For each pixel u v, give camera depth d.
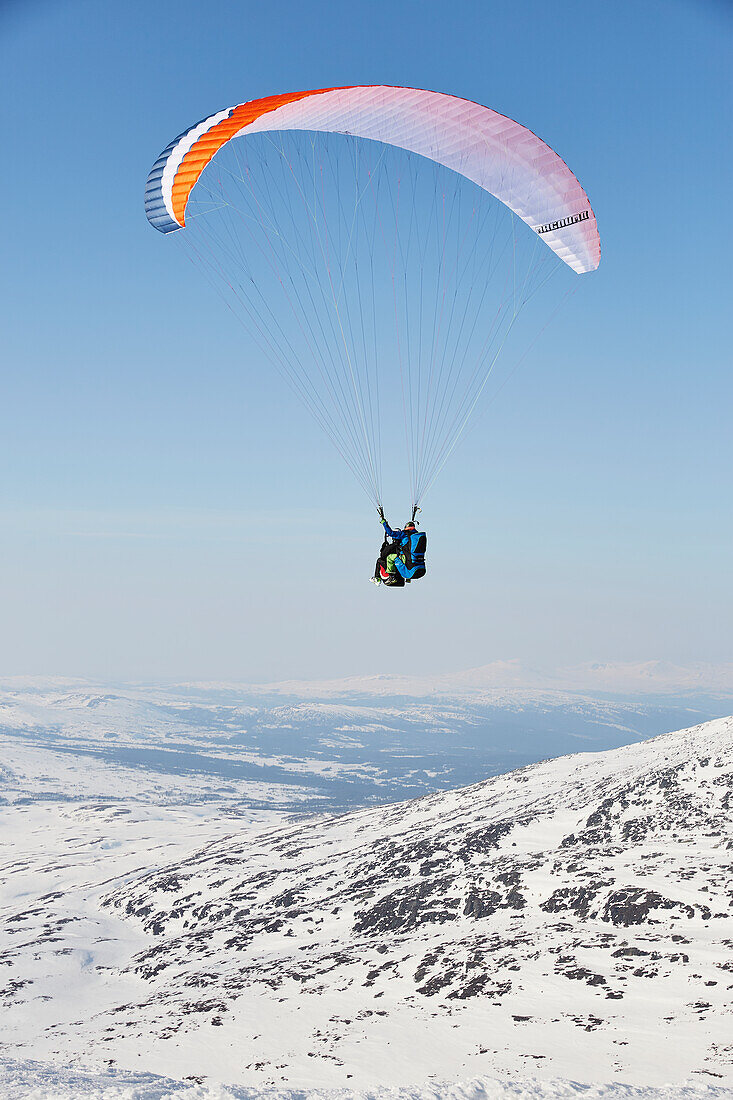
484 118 28.88
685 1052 36.94
